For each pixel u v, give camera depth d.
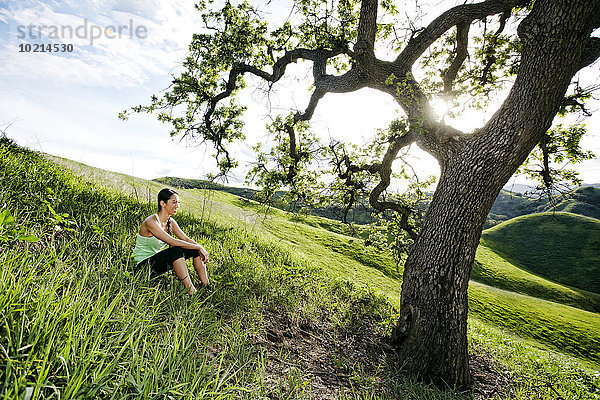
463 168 5.52
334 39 8.58
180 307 3.66
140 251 4.39
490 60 8.52
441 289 5.49
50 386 1.61
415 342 5.54
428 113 6.52
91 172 12.32
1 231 2.58
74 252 3.82
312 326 5.87
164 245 4.64
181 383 2.31
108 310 2.58
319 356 4.83
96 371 1.95
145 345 2.44
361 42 6.56
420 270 5.77
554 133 7.43
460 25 7.09
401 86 6.68
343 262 29.80
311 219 51.31
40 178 5.93
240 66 8.94
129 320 2.71
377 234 10.18
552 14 4.57
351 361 5.06
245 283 5.93
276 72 9.08
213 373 2.84
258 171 9.74
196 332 3.35
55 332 2.03
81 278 3.19
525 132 4.99
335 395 3.78
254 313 5.00
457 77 8.98
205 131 9.62
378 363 5.39
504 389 5.78
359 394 4.01
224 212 21.25
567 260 59.97
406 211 8.76
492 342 9.24
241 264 6.79
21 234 2.59
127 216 6.54
